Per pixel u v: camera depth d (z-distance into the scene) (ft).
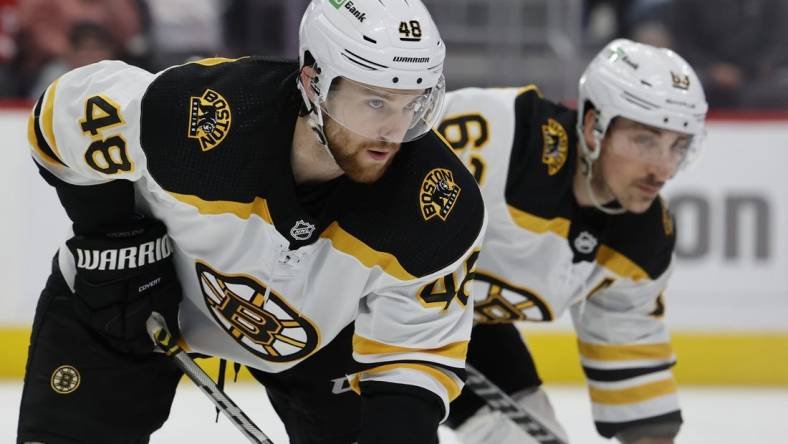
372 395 18.26
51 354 19.49
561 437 26.03
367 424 18.03
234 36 48.01
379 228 17.63
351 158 16.94
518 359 26.16
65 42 46.52
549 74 49.11
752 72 49.67
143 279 19.36
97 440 19.66
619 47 22.30
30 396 19.36
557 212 21.97
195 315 20.84
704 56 49.60
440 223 17.65
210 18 47.62
